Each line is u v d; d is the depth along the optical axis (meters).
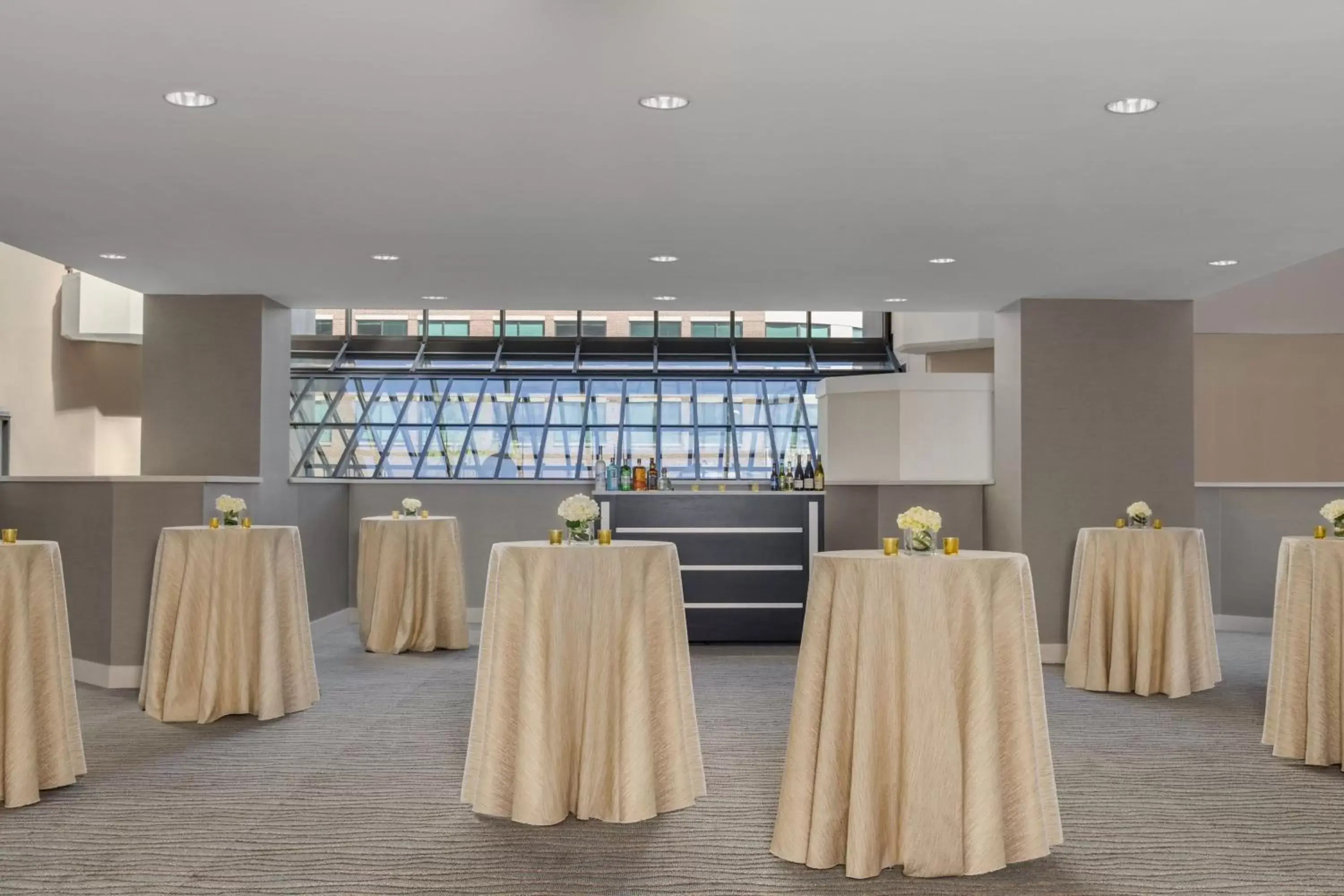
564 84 3.94
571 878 3.51
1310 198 5.50
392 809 4.28
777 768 4.91
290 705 6.14
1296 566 5.20
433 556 8.55
